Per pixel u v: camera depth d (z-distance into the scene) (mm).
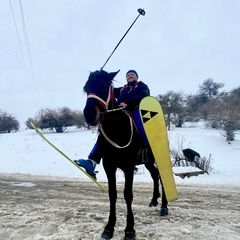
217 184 10125
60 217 4875
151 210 5504
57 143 22625
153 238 3885
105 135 3844
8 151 20547
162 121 4605
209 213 5336
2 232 4086
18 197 6918
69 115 32531
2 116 40188
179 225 4484
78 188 8719
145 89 4750
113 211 3951
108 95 3795
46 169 15133
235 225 4535
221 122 27469
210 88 63750
